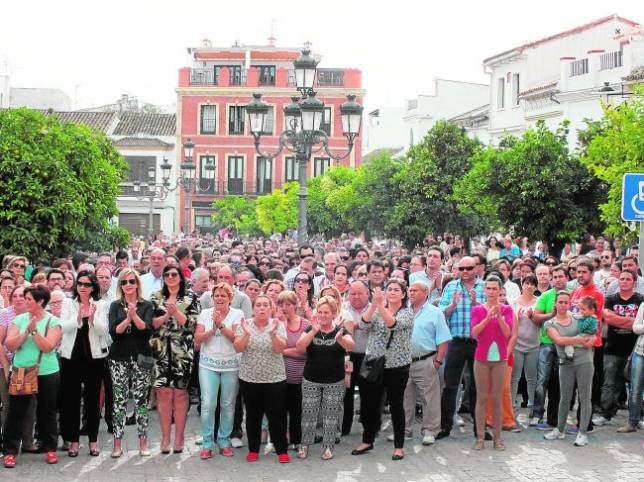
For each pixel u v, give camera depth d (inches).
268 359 413.1
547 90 1295.5
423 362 449.7
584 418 446.3
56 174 653.3
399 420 422.9
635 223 685.9
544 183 823.1
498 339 436.5
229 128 2581.2
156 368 423.5
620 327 478.9
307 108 728.3
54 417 408.5
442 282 527.5
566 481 385.7
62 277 465.7
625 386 524.1
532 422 490.9
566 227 831.1
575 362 444.1
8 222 638.5
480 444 440.8
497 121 1544.0
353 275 584.1
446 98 2143.2
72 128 720.3
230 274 494.6
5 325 410.6
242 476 391.2
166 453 427.5
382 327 420.5
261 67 2635.3
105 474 390.9
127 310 415.8
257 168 2583.7
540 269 528.1
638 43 1141.1
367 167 1435.8
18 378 395.2
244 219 2117.4
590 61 1214.9
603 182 823.7
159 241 1042.7
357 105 743.1
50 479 382.0
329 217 1732.3
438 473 398.3
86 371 419.2
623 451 435.8
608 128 772.0
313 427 422.9
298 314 469.7
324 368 418.3
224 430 427.5
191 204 2568.9
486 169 860.0
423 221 1171.3
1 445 429.4
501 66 1530.5
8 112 675.4
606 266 594.2
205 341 423.5
